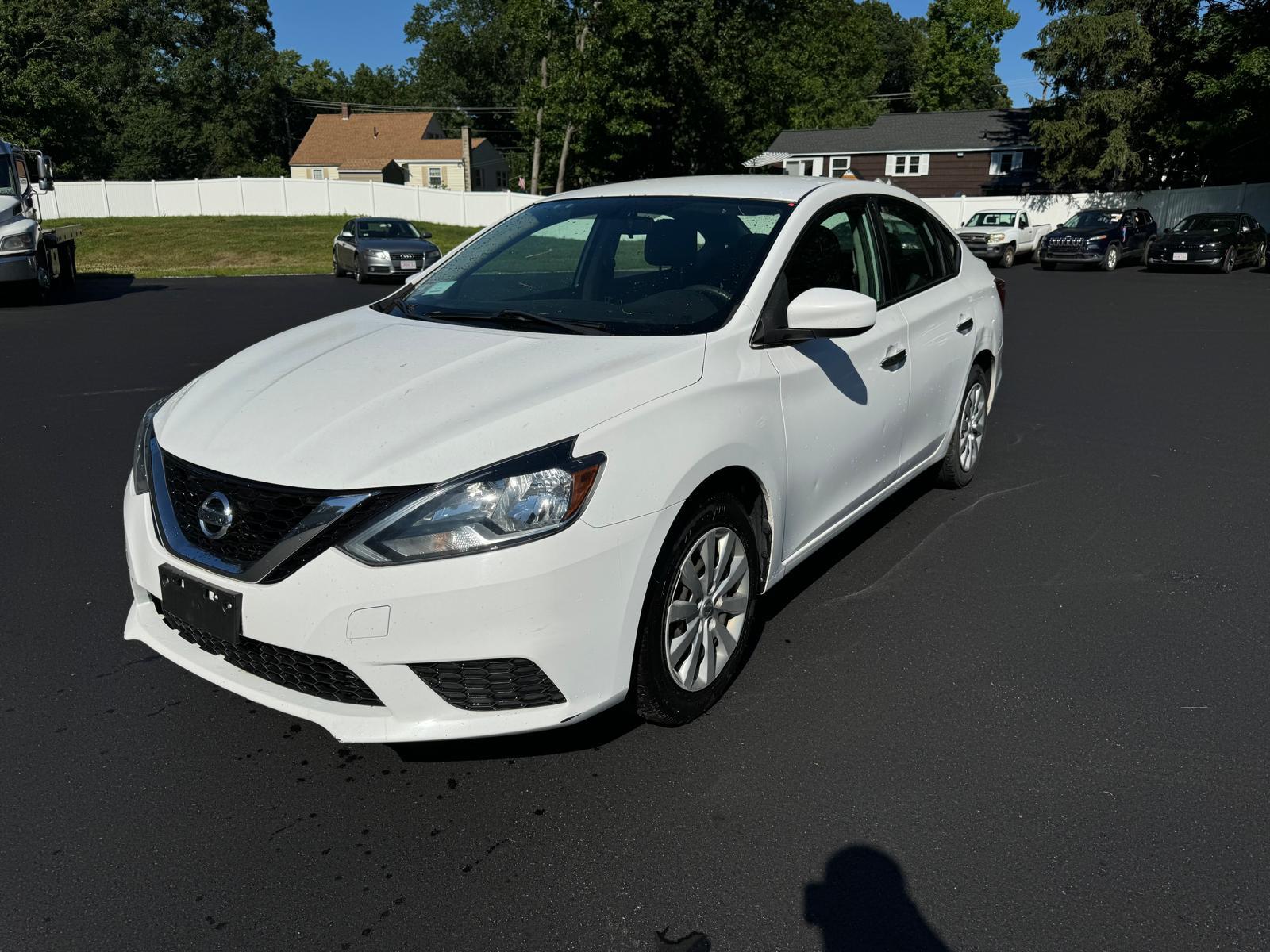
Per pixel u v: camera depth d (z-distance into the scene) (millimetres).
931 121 46625
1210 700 3150
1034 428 6910
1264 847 2422
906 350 4043
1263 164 31453
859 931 2145
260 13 70312
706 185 3904
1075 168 33688
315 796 2641
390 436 2471
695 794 2641
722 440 2791
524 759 2807
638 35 32406
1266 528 4801
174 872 2332
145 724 2988
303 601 2350
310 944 2107
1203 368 9375
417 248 19609
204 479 2535
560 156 39781
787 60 43312
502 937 2131
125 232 34625
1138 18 30766
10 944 2092
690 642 2896
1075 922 2168
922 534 4688
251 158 71125
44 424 6664
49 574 4109
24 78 40812
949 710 3084
